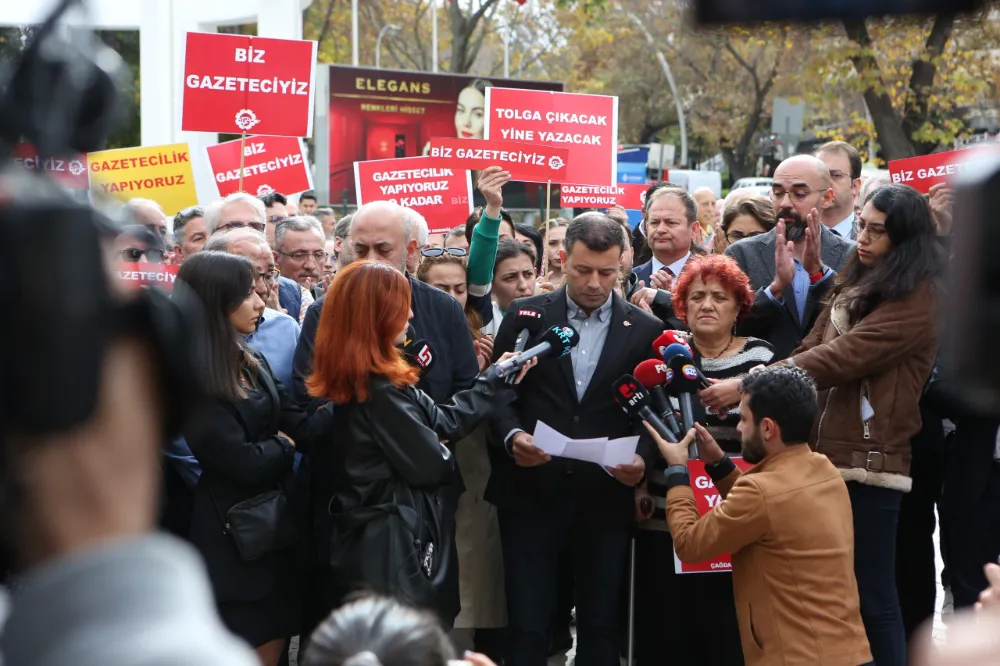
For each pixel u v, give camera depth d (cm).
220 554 412
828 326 475
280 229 679
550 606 480
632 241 800
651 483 486
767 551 397
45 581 63
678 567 472
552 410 484
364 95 2434
